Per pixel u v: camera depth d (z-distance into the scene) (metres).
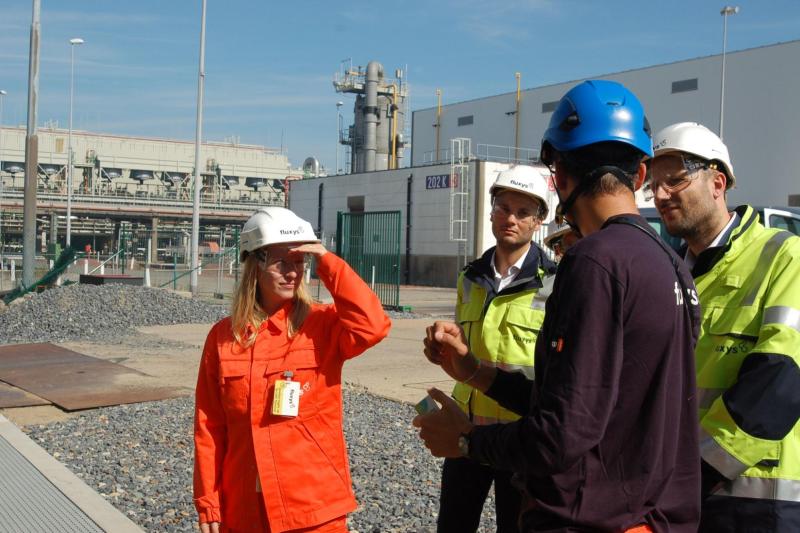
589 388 2.03
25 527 4.89
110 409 8.73
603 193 2.29
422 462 6.62
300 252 3.22
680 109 43.69
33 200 20.59
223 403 3.25
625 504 2.09
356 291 3.19
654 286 2.10
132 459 6.79
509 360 3.83
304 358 3.22
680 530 2.19
